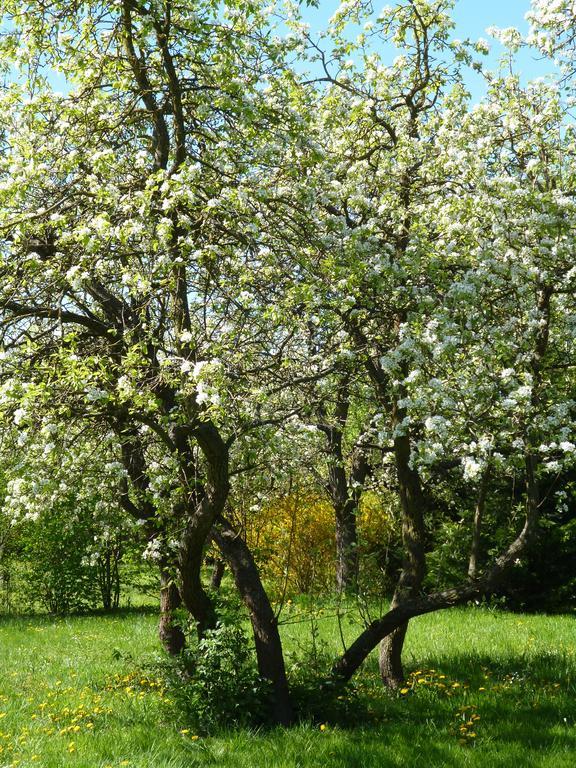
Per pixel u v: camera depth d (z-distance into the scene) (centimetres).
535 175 809
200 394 571
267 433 750
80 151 723
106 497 1035
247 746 680
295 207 740
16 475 909
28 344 632
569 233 752
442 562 1611
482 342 747
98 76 745
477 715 743
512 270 736
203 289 760
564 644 1109
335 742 685
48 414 650
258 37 739
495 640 1160
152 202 649
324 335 827
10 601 2012
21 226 671
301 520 1225
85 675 1038
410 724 733
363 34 909
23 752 665
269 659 766
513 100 844
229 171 741
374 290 782
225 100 683
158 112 754
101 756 659
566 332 814
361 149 934
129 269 682
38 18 698
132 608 1966
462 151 779
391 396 814
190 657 783
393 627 805
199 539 738
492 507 1562
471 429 716
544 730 700
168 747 682
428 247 786
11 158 681
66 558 1853
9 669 1115
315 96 878
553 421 707
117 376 741
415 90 904
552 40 818
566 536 1523
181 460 732
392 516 1562
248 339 736
